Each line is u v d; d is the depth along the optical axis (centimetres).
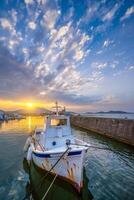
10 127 3344
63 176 764
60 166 762
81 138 2036
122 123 1795
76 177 703
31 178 834
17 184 770
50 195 680
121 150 1410
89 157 1197
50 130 939
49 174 829
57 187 748
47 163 813
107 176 864
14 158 1174
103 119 2353
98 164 1048
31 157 1026
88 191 708
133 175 880
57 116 977
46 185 765
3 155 1250
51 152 755
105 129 2203
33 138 1201
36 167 948
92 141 1839
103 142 1781
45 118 1009
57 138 936
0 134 2350
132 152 1345
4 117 5994
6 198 650
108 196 667
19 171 928
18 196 666
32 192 699
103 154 1278
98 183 783
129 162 1090
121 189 727
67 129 995
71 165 725
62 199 654
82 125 3356
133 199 646
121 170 949
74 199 657
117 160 1131
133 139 1515
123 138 1694
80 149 715
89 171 931
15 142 1761
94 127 2638
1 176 859
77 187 694
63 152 738
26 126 3562
